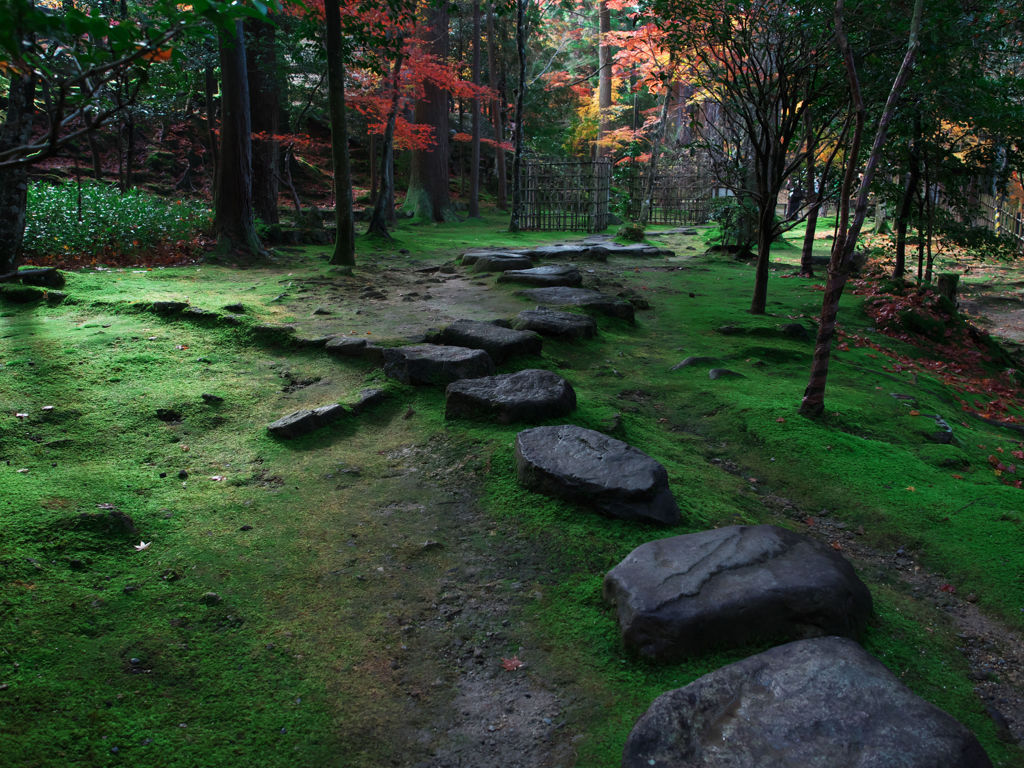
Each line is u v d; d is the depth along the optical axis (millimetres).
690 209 30469
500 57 33781
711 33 8609
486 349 6633
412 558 3885
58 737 2498
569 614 3445
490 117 36969
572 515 4234
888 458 5441
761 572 3352
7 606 3094
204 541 3861
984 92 9250
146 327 7188
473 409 5438
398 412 5695
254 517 4176
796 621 3156
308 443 5172
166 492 4359
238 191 12625
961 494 4918
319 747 2625
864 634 3328
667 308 10383
